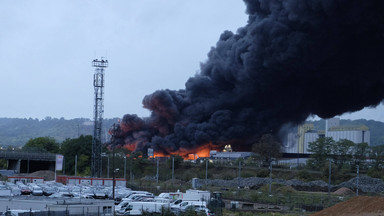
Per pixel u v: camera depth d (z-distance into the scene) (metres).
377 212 41.97
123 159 137.62
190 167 134.00
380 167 115.75
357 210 44.09
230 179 111.19
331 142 125.62
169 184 101.69
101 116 121.25
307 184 94.44
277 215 52.88
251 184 98.25
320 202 67.81
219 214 53.62
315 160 123.94
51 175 125.06
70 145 141.38
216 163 133.62
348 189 85.06
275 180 99.12
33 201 46.28
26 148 151.62
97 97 121.19
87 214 42.62
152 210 53.66
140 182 106.81
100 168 121.00
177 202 62.91
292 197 73.31
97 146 124.75
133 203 54.62
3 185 78.94
